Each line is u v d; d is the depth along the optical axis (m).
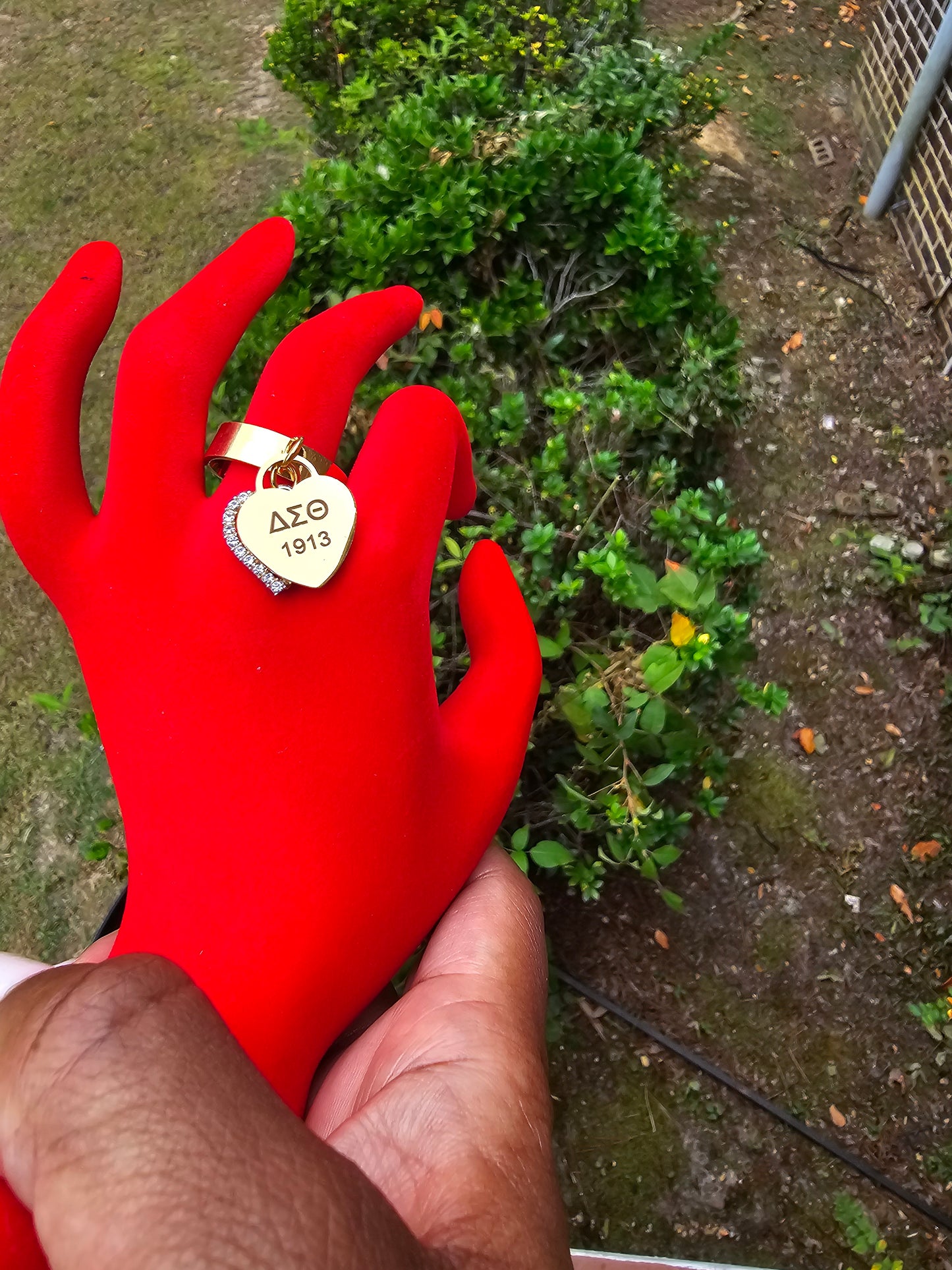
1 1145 0.11
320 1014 0.18
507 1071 0.16
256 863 0.18
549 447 0.35
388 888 0.19
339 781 0.18
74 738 0.51
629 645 0.35
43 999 0.12
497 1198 0.13
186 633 0.19
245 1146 0.10
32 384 0.20
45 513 0.19
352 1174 0.11
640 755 0.39
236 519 0.19
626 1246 0.42
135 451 0.19
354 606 0.19
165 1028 0.11
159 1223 0.09
